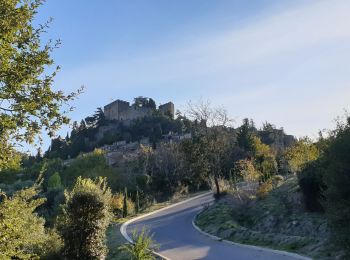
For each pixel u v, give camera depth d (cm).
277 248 1933
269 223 2644
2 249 738
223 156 4656
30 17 745
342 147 1517
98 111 14612
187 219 3425
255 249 2031
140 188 5512
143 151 6675
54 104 740
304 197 2583
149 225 3259
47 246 1652
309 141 4016
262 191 3241
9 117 704
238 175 4897
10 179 4997
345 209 1435
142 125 12725
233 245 2230
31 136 725
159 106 15300
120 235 2781
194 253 2109
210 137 4550
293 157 4022
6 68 710
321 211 2467
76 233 1652
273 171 4916
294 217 2544
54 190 3966
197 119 4666
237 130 6725
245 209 3098
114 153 8312
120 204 4069
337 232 1457
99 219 1702
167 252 2195
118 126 13262
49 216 3353
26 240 835
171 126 12638
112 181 5403
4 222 736
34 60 727
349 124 1602
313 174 2514
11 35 720
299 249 1820
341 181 1484
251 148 6450
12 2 743
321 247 1706
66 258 1634
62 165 6675
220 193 3956
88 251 1653
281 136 10212
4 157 728
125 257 2066
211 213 3278
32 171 5891
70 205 1692
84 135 12612
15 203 783
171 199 5397
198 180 5953
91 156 6644
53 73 752
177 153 6128
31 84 734
